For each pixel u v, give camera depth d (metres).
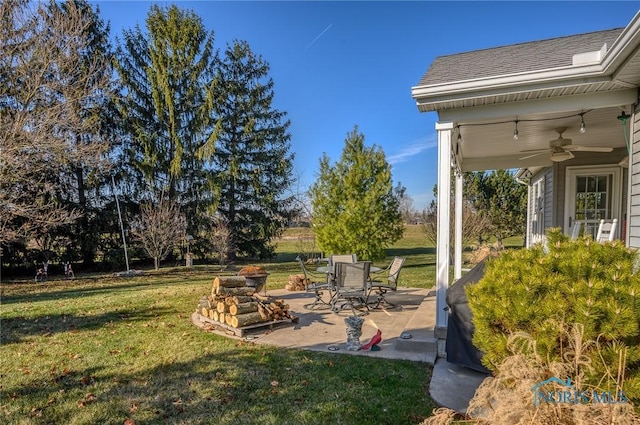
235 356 3.85
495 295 2.25
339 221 11.61
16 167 8.95
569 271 2.10
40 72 9.50
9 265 13.02
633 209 3.46
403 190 12.98
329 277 6.27
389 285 6.38
